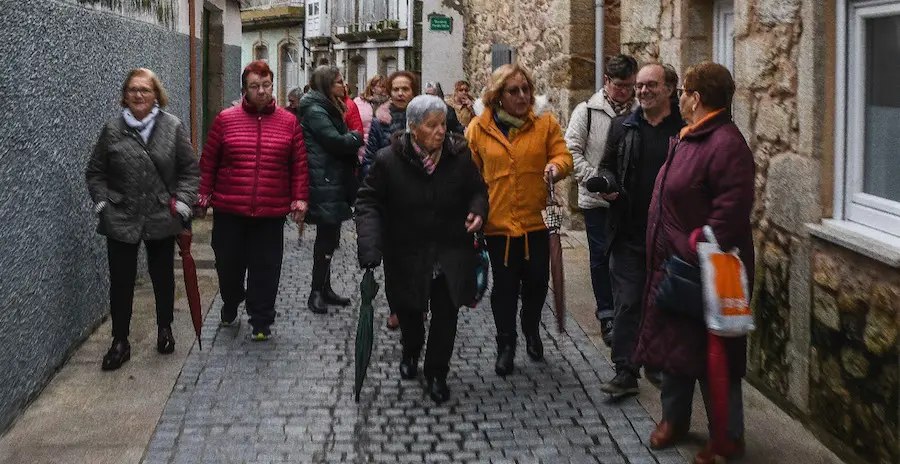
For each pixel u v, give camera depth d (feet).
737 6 16.79
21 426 14.06
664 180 12.94
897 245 12.05
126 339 17.17
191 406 15.11
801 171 14.33
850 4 13.51
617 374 15.66
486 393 16.03
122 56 22.08
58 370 16.67
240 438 13.83
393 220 15.43
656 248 13.03
